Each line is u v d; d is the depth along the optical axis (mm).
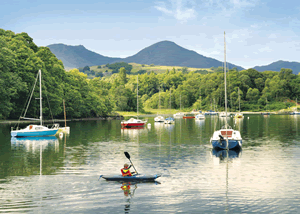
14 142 46125
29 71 96000
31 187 21266
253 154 34906
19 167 27797
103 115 147625
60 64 128125
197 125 90875
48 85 100812
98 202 18281
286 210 17016
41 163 29656
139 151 37406
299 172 25766
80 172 25812
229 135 39562
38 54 110688
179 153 35750
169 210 17000
